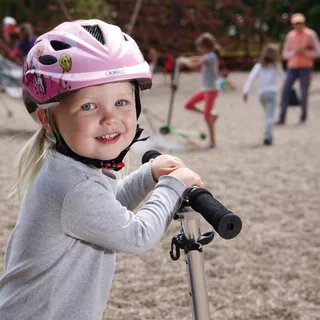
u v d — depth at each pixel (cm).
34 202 148
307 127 902
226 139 801
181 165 165
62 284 147
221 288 309
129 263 342
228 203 467
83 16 1411
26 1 1834
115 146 150
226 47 2172
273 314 281
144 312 282
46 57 147
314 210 449
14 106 1137
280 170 590
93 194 144
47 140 160
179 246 147
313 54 919
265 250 362
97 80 142
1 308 151
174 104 1257
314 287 309
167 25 1845
